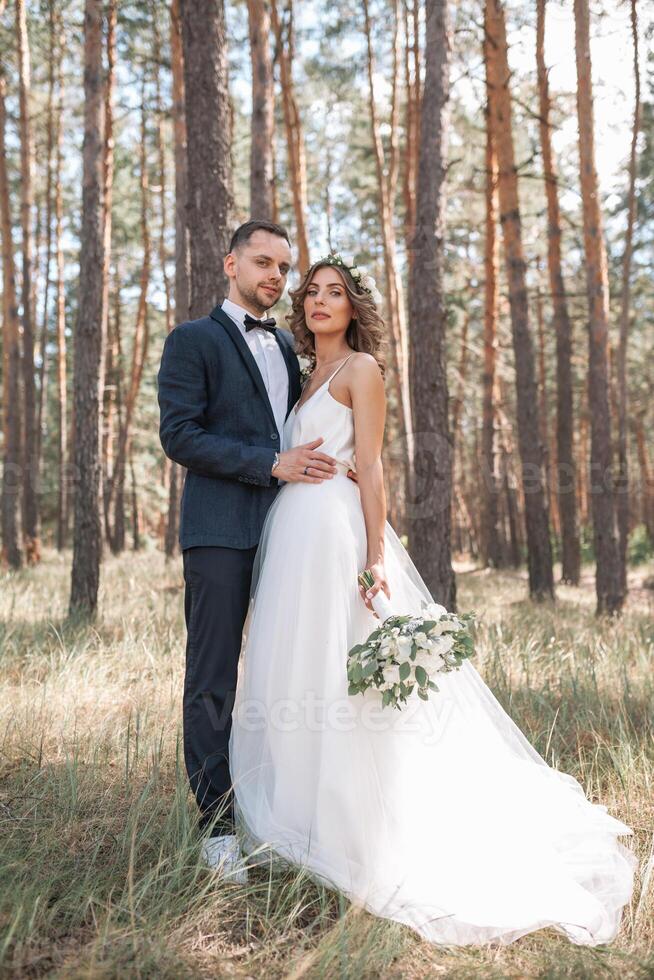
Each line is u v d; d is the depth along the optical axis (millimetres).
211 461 2789
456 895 2562
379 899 2521
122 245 20656
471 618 2693
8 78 15891
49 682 4742
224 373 2904
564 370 14750
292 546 2812
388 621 2662
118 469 20484
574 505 15484
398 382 15922
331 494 2861
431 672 2561
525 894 2578
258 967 2189
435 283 7090
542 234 15695
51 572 13250
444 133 7156
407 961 2289
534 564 11711
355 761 2656
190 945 2268
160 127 16891
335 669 2705
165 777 3406
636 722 4371
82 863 2656
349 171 19172
